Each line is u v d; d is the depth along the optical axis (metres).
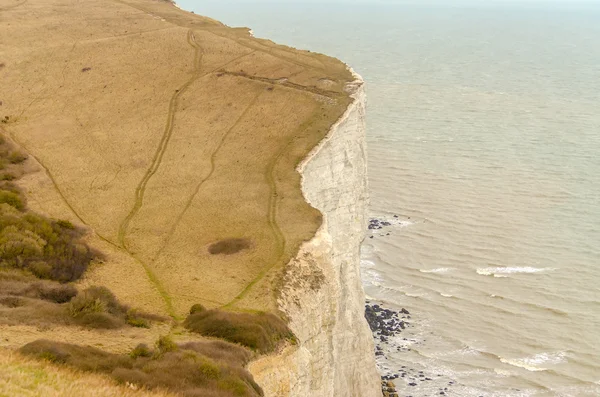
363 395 56.69
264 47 89.75
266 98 74.50
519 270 84.81
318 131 66.75
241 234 51.19
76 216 55.41
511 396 65.19
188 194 58.34
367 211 69.62
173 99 76.50
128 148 67.69
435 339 72.81
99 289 40.47
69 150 67.75
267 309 41.62
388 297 79.94
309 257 48.56
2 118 74.12
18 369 28.39
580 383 66.94
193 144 67.56
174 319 40.16
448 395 64.81
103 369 30.64
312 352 43.78
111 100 77.50
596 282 81.94
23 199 57.16
